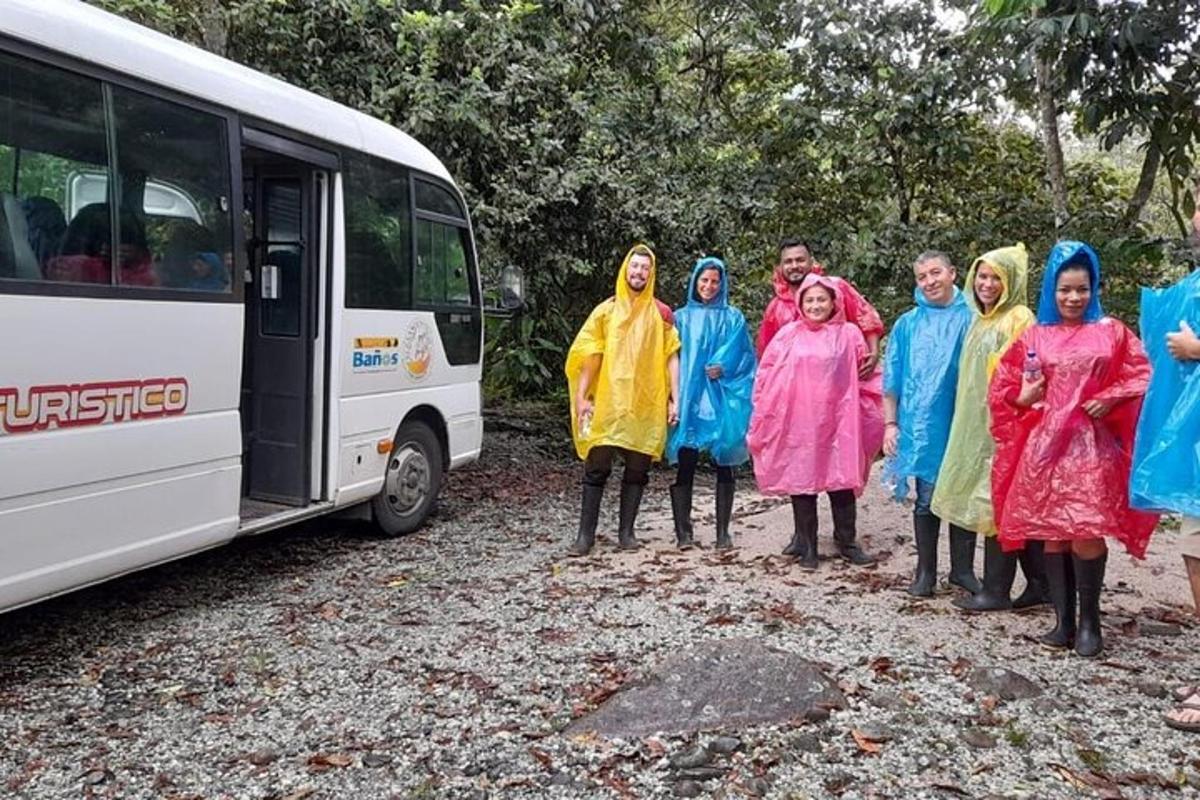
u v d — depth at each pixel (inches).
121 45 159.9
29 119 142.8
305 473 214.7
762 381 208.2
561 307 426.0
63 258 147.7
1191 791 111.8
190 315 172.1
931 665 150.6
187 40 290.7
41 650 162.1
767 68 469.1
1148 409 134.9
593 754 122.0
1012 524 152.9
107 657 158.7
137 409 161.3
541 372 411.5
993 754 121.0
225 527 183.6
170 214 168.7
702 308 225.3
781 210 449.7
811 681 136.9
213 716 135.7
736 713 130.1
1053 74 351.3
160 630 171.9
